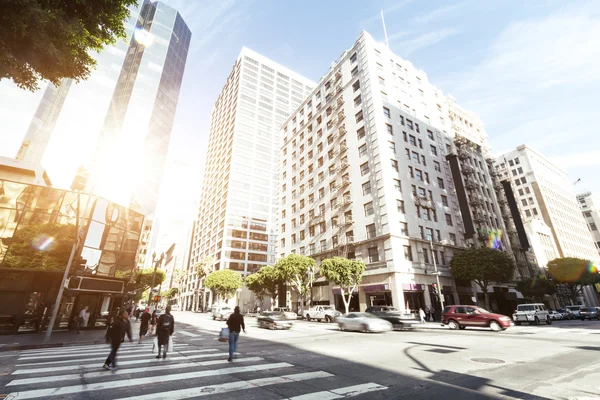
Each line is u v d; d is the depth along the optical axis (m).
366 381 6.14
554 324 23.73
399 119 38.28
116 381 6.20
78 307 19.52
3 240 17.06
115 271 20.94
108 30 7.57
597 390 5.33
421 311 23.97
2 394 5.25
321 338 14.53
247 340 13.88
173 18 77.88
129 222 22.56
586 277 45.47
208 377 6.54
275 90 99.12
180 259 147.88
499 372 6.79
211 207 93.69
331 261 30.27
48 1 6.33
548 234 62.06
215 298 69.62
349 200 36.28
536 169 76.94
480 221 41.09
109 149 54.44
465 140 46.28
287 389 5.57
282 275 35.59
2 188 17.81
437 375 6.59
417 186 35.47
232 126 89.50
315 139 47.50
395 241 29.97
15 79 6.71
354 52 41.84
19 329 16.78
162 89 67.31
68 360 8.77
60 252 18.33
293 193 50.88
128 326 8.21
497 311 38.16
